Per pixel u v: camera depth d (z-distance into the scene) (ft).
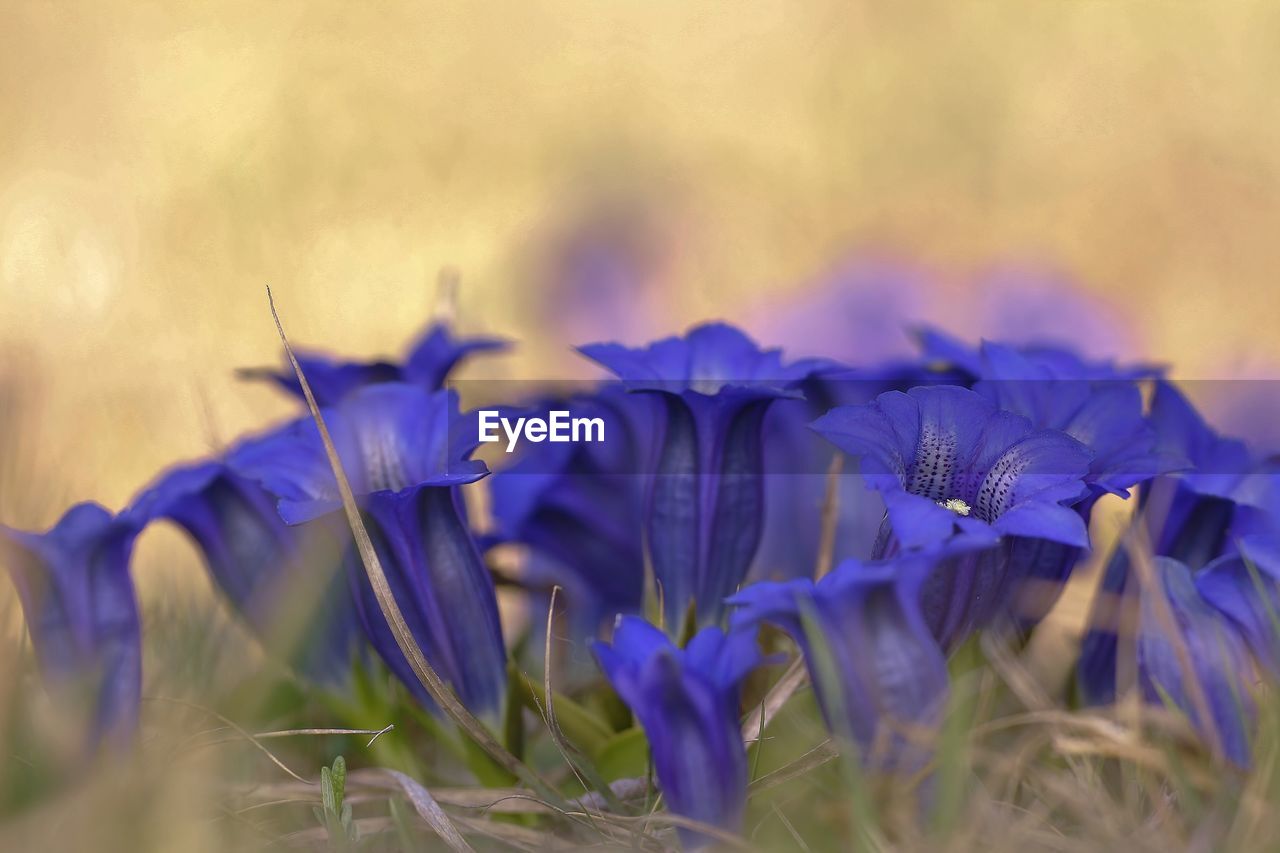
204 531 1.60
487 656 1.55
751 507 1.57
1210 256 3.20
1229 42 3.55
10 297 2.99
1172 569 1.51
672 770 1.44
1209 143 3.46
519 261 3.14
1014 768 1.48
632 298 3.07
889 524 1.46
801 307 2.21
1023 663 1.58
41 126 3.39
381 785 1.57
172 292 3.07
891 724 1.42
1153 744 1.50
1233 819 1.45
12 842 1.43
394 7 3.65
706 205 3.39
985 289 2.31
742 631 1.43
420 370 1.69
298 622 1.57
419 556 1.54
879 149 3.53
